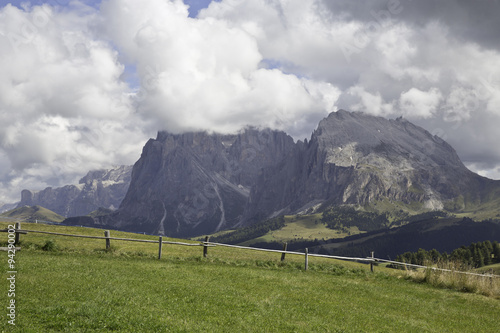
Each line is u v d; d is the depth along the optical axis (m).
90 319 15.06
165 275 25.42
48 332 13.62
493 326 21.20
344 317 19.56
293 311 19.53
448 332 19.14
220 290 22.36
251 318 17.52
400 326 19.12
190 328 15.23
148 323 15.34
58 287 19.30
